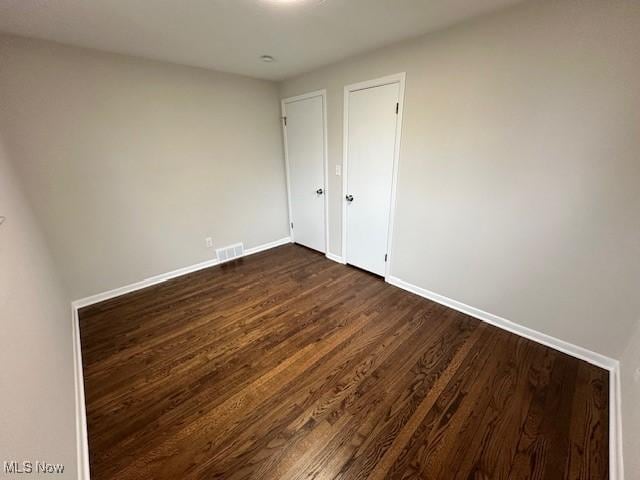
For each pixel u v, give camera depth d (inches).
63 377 54.4
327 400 61.3
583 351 70.2
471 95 74.6
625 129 55.7
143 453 51.3
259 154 140.6
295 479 47.0
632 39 51.8
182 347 79.0
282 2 61.2
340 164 119.4
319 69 113.7
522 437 52.3
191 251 127.3
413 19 70.2
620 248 60.6
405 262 106.0
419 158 90.7
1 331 32.1
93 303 103.0
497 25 66.6
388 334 82.5
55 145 86.9
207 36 79.2
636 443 41.4
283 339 81.4
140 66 98.1
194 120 115.0
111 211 101.9
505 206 75.2
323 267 131.3
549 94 62.7
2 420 26.5
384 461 49.2
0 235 42.3
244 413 58.7
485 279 84.6
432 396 61.4
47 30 73.0
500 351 74.3
